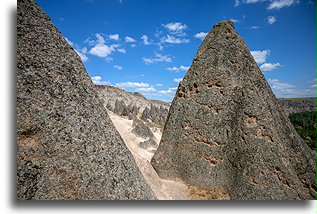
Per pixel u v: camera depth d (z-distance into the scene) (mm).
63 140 4754
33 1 5832
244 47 10961
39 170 4363
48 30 5793
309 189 9078
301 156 9578
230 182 9188
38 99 4789
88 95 5750
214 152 9594
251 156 8836
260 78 10422
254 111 9391
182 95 11117
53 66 5359
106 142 5398
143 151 20297
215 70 10289
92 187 4684
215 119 9820
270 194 8086
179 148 10445
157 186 8633
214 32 11758
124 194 5012
